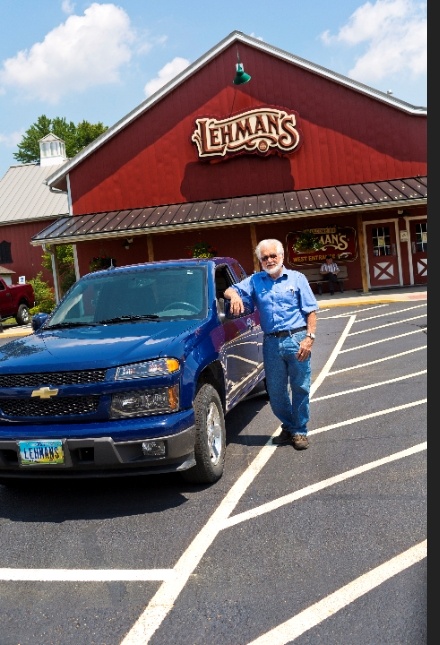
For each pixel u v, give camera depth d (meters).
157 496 4.94
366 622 3.04
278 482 5.02
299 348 5.70
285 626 3.07
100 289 6.12
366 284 20.56
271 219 19.31
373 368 9.45
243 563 3.74
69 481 5.49
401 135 21.73
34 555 4.09
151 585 3.58
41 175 39.66
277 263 5.65
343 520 4.21
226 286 6.61
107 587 3.60
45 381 4.64
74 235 20.20
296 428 5.90
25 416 4.68
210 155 22.25
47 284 33.97
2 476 4.77
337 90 21.89
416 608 3.12
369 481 4.88
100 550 4.08
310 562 3.69
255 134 22.02
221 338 5.62
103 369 4.58
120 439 4.44
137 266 6.42
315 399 7.84
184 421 4.60
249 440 6.29
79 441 4.46
